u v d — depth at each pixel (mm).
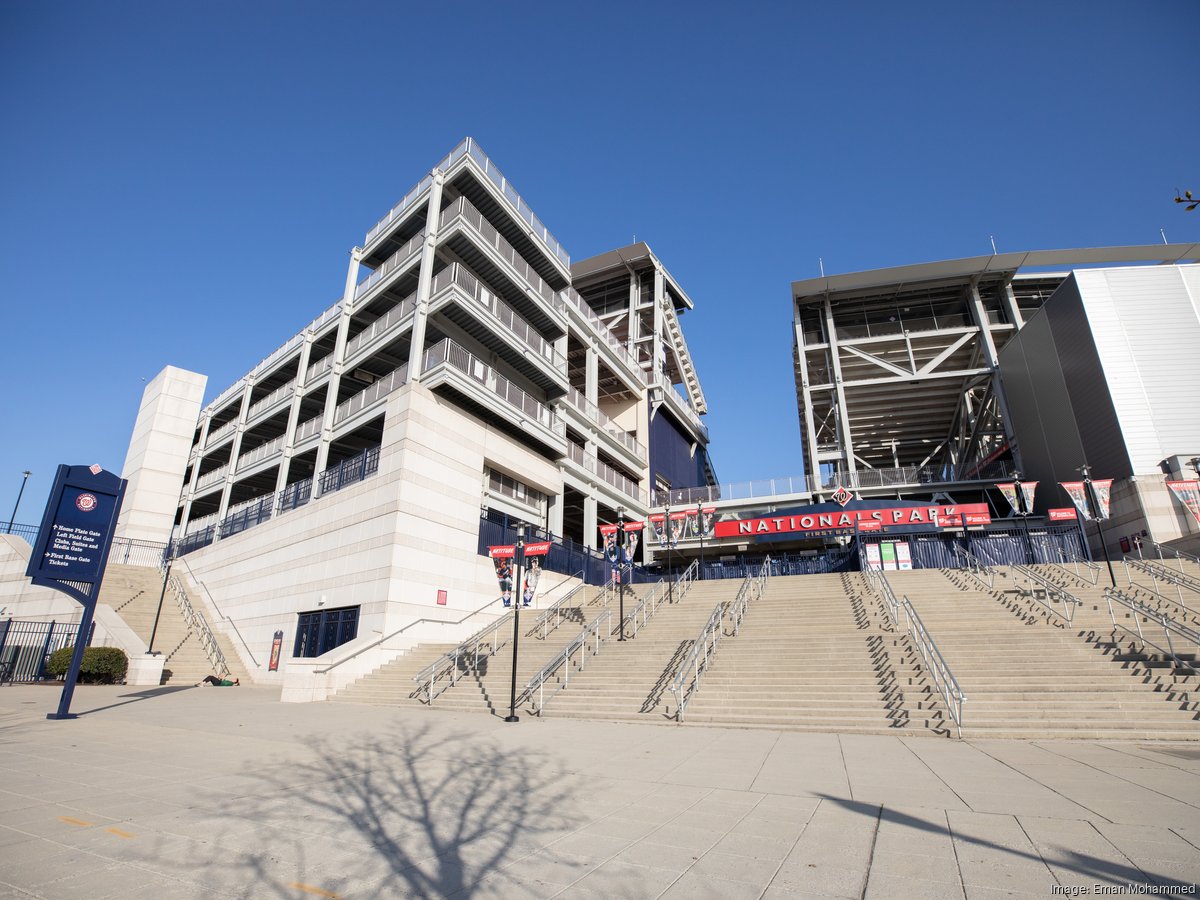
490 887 3990
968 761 8133
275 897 3818
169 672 22016
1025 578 21844
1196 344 30172
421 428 22250
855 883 3975
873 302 46562
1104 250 41031
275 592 24938
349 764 7973
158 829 5176
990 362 41438
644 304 48875
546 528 30141
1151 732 9812
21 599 28547
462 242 27391
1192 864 4160
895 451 51562
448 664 17375
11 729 10828
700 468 56125
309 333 34156
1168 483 26922
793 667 14031
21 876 4078
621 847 4766
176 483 37188
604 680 14742
